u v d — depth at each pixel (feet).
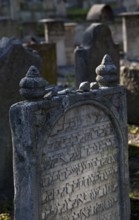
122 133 17.69
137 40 60.75
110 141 17.37
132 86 31.63
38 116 14.43
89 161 16.46
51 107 14.78
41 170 14.71
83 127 16.14
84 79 32.86
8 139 21.71
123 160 17.76
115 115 17.31
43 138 14.64
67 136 15.52
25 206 14.65
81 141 16.08
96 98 16.38
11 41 22.09
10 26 56.24
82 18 101.65
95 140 16.69
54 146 15.08
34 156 14.42
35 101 14.52
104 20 77.46
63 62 64.34
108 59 17.61
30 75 14.55
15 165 14.76
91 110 16.42
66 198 15.58
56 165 15.19
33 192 14.48
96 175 16.79
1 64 21.16
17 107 14.38
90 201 16.52
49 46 40.55
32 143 14.33
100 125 16.88
